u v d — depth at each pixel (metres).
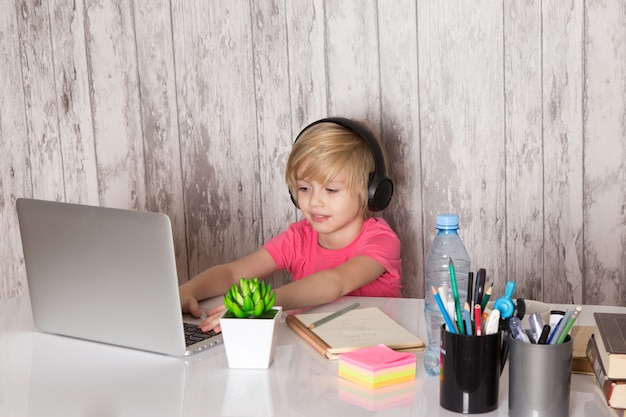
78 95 2.36
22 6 2.35
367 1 2.08
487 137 2.06
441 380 1.09
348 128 1.88
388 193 1.88
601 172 2.00
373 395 1.13
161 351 1.32
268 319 1.22
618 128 1.97
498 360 1.08
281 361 1.27
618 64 1.94
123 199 2.38
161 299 1.28
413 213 2.15
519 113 2.03
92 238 1.32
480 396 1.06
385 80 2.11
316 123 1.89
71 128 2.38
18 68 2.39
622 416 1.02
